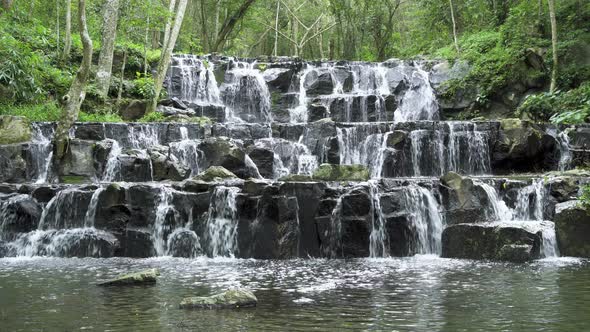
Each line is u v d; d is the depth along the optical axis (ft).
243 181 41.98
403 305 22.06
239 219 38.06
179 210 39.40
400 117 72.74
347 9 110.42
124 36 83.10
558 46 68.28
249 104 76.74
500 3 89.61
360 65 81.00
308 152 53.16
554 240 36.47
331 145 52.85
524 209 41.24
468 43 82.12
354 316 20.29
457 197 39.73
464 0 99.45
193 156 49.52
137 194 39.78
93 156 49.06
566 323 19.07
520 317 19.98
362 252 37.83
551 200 40.68
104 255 38.34
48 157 49.21
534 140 51.70
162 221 39.40
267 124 55.21
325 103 71.31
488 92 69.87
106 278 29.07
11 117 51.60
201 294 24.52
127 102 67.82
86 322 19.69
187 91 77.41
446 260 35.60
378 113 70.23
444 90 73.51
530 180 41.78
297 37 145.48
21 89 61.82
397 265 33.45
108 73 68.95
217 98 77.30
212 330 18.45
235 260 36.40
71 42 78.59
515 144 51.57
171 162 47.52
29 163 48.70
